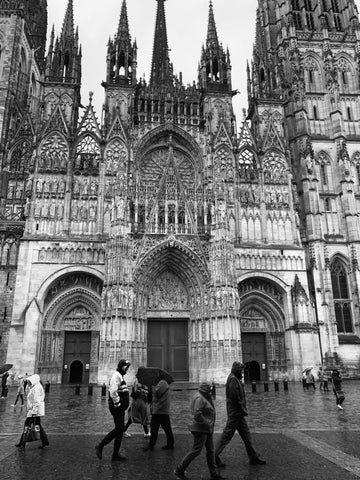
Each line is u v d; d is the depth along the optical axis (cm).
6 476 1346
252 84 7712
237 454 1628
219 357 5156
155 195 5916
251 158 6856
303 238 6725
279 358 6025
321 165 7419
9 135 7262
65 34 7269
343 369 5969
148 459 1567
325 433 2009
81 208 6094
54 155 6328
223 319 5259
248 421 2423
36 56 9400
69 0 7550
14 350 5303
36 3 9756
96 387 4856
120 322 5081
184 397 3919
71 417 2644
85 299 5834
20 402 3594
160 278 5919
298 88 7625
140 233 5622
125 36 7194
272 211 6544
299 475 1327
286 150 6925
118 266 5247
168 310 5800
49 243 5750
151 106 6850
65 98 6869
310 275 6506
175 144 6856
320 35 8375
